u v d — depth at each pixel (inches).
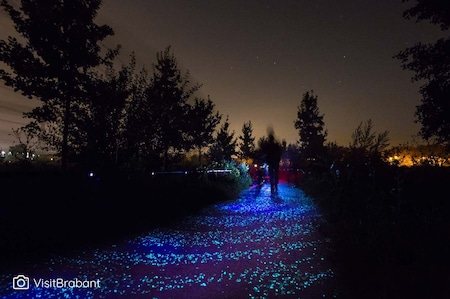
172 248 214.2
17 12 401.4
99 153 450.9
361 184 285.7
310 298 137.9
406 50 446.3
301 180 758.5
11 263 178.9
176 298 138.1
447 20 418.3
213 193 488.7
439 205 239.3
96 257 192.5
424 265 154.7
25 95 404.8
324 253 199.5
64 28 429.1
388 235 183.6
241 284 153.2
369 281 149.2
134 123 521.7
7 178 289.9
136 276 163.0
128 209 324.2
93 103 451.5
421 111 434.0
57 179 312.8
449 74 429.7
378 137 338.6
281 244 223.6
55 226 239.6
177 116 648.4
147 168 510.6
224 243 227.6
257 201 457.1
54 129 443.2
